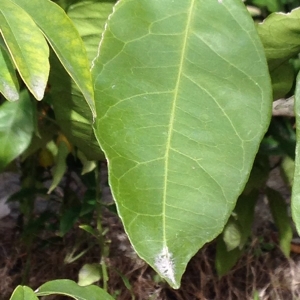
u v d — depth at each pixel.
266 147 0.28
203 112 0.14
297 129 0.14
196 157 0.14
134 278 0.40
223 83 0.14
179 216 0.13
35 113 0.23
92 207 0.33
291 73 0.19
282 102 0.23
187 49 0.14
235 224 0.32
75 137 0.19
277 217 0.34
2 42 0.12
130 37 0.14
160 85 0.14
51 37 0.12
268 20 0.16
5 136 0.22
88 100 0.12
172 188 0.13
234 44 0.14
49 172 0.39
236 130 0.14
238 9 0.14
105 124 0.13
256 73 0.14
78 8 0.17
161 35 0.14
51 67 0.17
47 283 0.18
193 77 0.14
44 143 0.28
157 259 0.13
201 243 0.13
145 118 0.14
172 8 0.14
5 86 0.12
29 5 0.13
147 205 0.13
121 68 0.14
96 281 0.35
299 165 0.14
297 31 0.16
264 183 0.31
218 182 0.13
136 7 0.14
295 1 0.21
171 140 0.14
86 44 0.17
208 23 0.14
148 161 0.13
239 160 0.14
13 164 0.36
